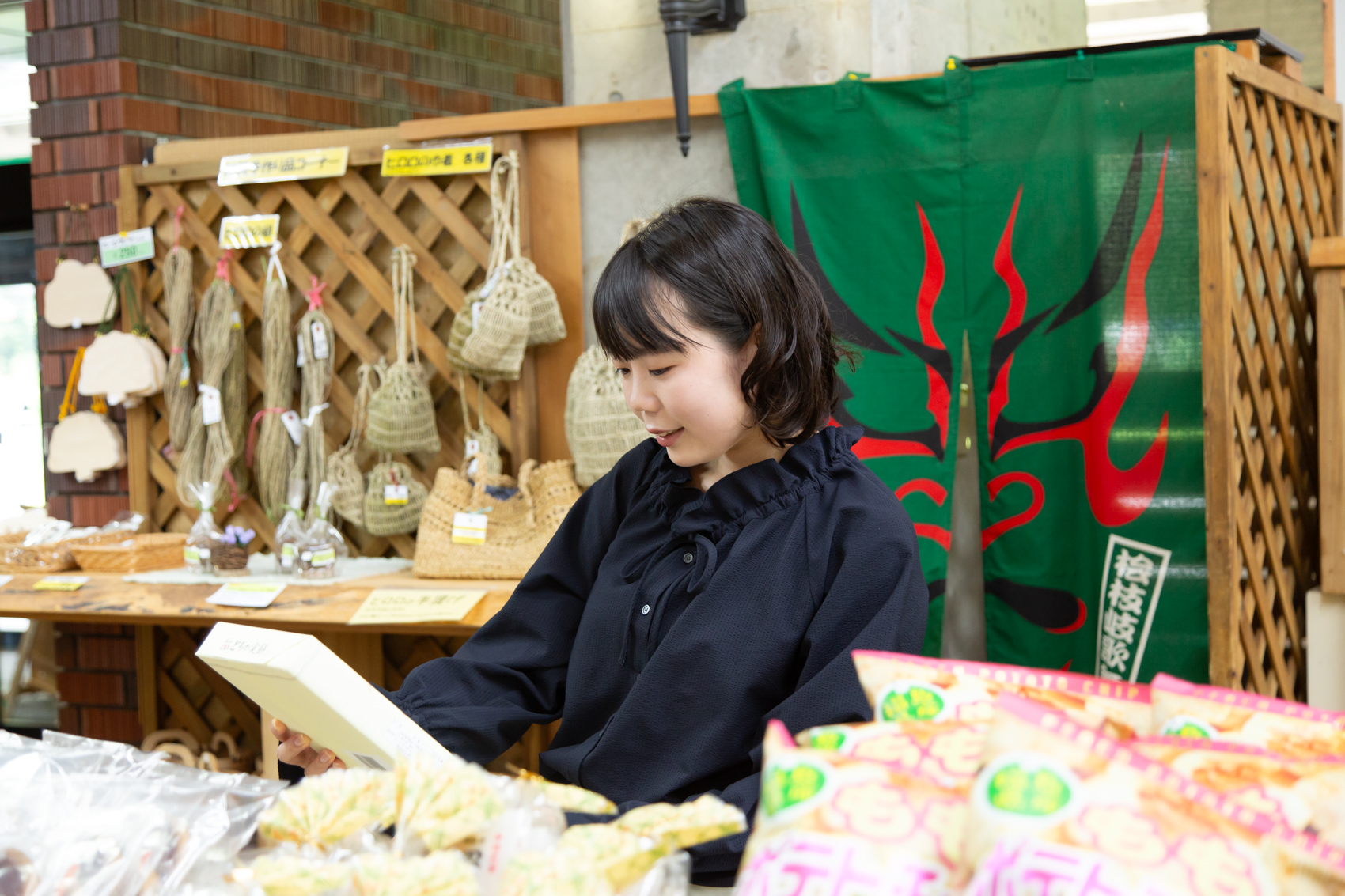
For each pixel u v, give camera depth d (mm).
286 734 1108
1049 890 547
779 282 1088
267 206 3053
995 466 2684
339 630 2799
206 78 3461
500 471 2873
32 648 3498
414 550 3031
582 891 653
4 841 781
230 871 771
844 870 594
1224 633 2412
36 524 3256
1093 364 2586
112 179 3203
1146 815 569
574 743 1251
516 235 2793
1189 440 2531
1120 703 743
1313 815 613
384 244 3012
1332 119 3238
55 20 3234
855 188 2664
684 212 1099
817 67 2830
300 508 2943
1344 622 2709
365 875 658
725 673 1101
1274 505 2785
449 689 1296
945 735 673
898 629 1053
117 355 3137
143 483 3232
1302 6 3504
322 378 2984
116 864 767
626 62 3145
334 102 3967
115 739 3354
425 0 4426
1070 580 2648
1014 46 3480
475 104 4727
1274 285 2750
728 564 1131
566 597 1363
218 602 2604
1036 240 2596
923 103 2621
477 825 715
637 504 1282
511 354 2701
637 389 1105
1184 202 2506
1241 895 543
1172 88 2494
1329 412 2666
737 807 947
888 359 2684
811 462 1155
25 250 4176
